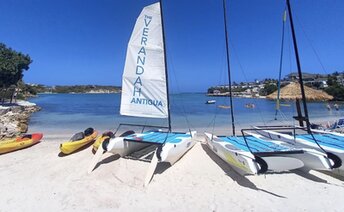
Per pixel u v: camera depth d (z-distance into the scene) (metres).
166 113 9.11
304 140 7.81
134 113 8.74
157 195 5.70
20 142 9.80
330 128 11.41
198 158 8.38
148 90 8.85
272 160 6.35
